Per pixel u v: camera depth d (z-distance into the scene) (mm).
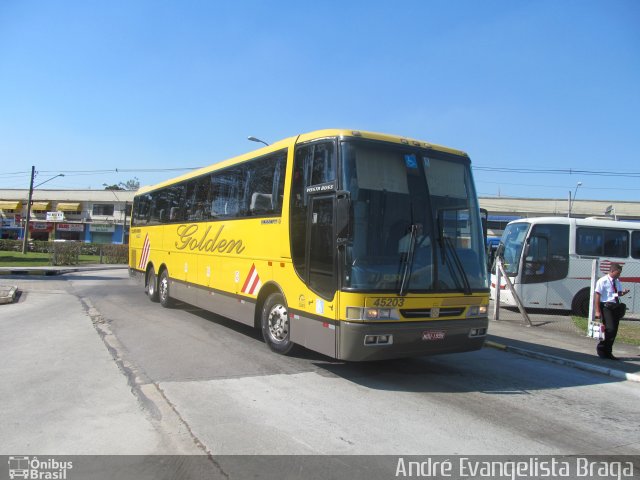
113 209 65750
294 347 7953
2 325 10516
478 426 5297
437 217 7051
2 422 5004
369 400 6023
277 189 8141
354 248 6344
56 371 6898
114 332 9891
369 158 6766
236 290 9461
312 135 7371
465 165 7625
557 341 10711
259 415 5352
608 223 15914
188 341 9109
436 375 7410
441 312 6766
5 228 66312
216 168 11008
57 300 14945
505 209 57969
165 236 14000
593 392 7004
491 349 9805
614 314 8992
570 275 15555
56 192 67062
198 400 5770
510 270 15898
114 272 29312
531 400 6402
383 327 6266
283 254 7793
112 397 5805
